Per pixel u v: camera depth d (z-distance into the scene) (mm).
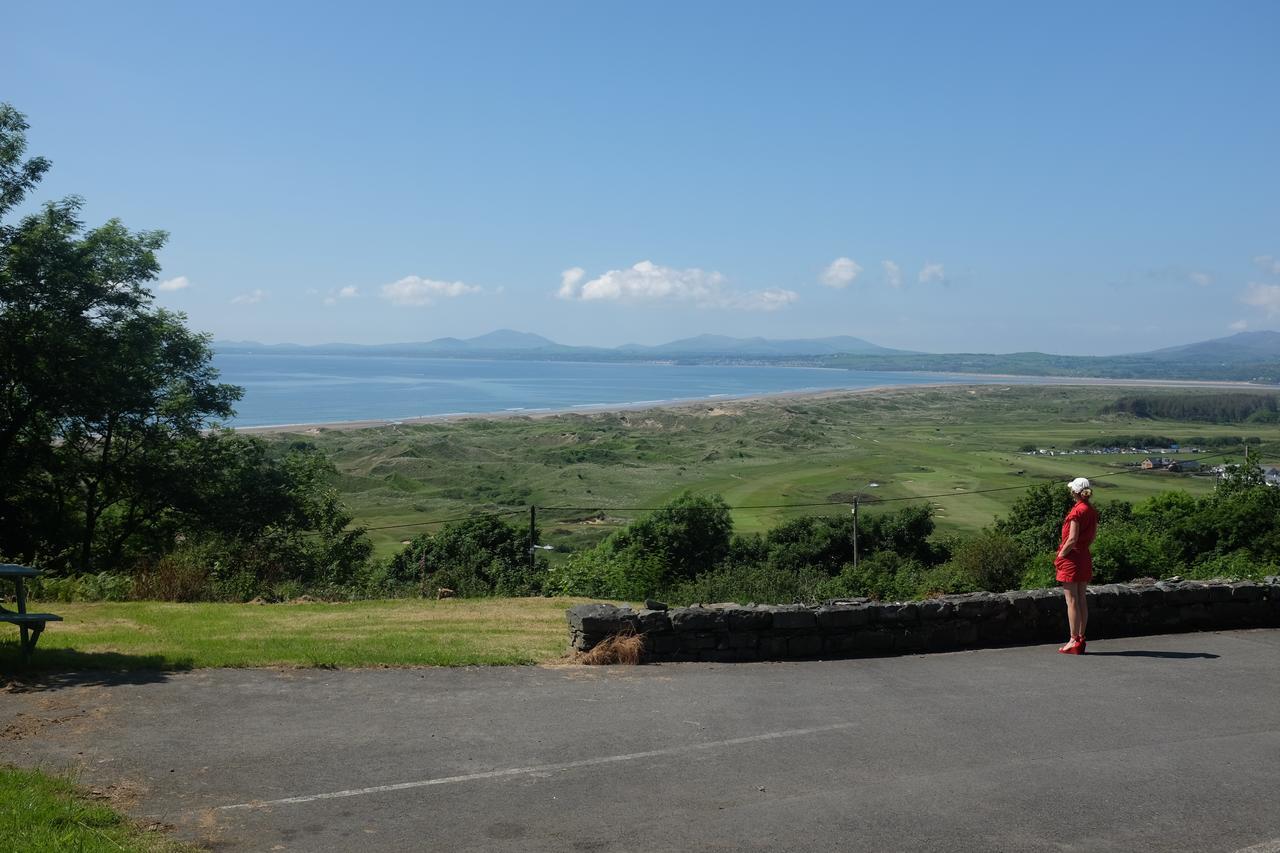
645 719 6617
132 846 4289
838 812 4973
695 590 25922
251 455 29125
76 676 7477
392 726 6379
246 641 9102
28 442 24781
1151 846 4586
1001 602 9344
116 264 24844
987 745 6105
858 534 44594
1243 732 6410
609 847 4523
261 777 5379
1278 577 10836
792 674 8016
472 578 19938
